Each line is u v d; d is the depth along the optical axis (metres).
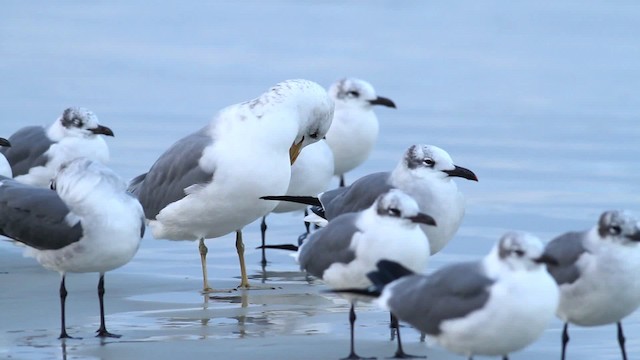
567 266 11.95
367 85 22.50
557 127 28.98
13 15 50.44
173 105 31.67
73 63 38.78
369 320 14.48
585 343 13.35
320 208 15.84
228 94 33.28
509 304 10.63
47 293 15.87
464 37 45.28
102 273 13.71
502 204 21.06
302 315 14.70
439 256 17.56
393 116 30.36
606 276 11.77
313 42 43.78
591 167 24.34
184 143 16.44
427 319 11.04
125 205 13.37
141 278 16.83
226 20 49.88
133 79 35.91
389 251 12.52
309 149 18.36
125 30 46.91
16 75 36.19
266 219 20.83
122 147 25.89
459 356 12.78
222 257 18.39
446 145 26.61
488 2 54.59
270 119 16.12
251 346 13.14
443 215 14.73
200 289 16.27
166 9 53.03
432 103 32.41
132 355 12.75
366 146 22.55
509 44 43.56
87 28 47.19
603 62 39.50
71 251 13.27
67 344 13.21
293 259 18.25
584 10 51.84
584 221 19.67
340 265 12.75
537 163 24.78
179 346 13.12
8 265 17.58
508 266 10.75
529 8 52.75
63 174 13.36
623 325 14.10
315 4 54.66
